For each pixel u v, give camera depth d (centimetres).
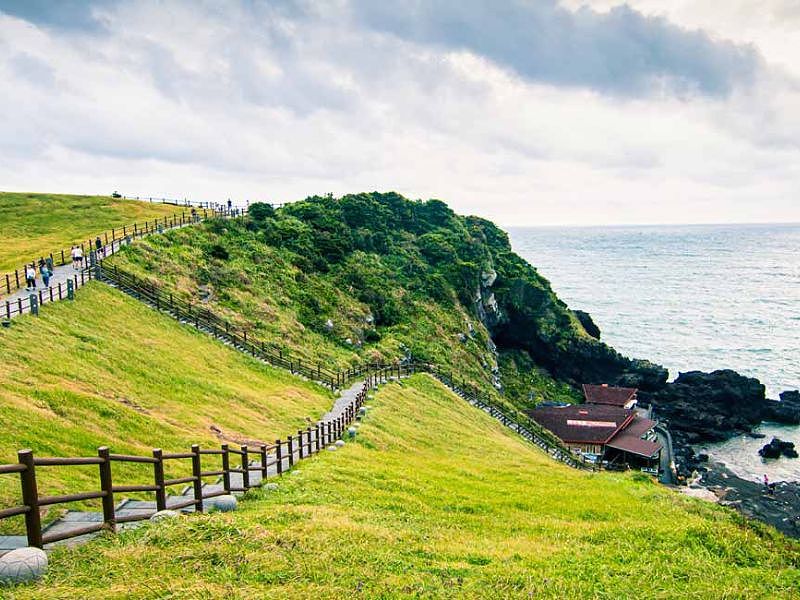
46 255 5159
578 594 1115
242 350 4541
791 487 5872
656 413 8031
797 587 1252
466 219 12319
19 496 1380
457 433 4094
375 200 10350
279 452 2114
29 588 891
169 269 5378
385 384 4922
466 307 8662
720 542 1538
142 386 2922
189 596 916
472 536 1591
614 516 2098
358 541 1307
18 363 2497
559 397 8838
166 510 1273
